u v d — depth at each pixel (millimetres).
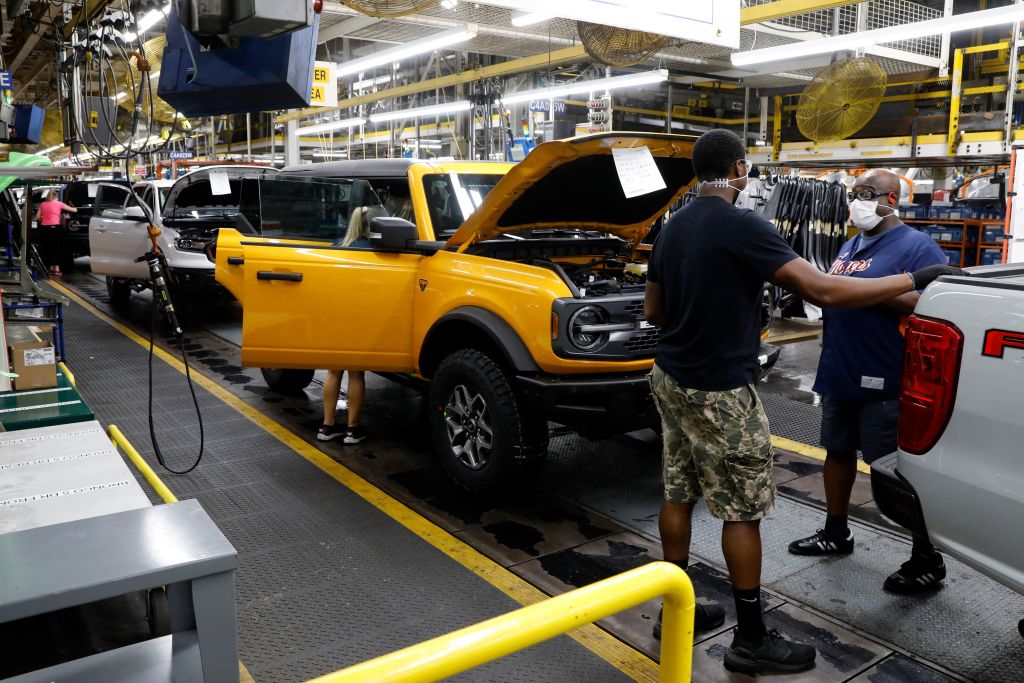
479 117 13000
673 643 1331
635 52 4398
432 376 4602
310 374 6125
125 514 1423
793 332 9297
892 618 3031
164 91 3113
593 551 3625
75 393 3703
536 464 3941
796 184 9031
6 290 5957
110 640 2547
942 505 2260
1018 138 9023
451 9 9070
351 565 3477
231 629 1307
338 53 17969
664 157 4223
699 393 2539
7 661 2420
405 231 4461
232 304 10969
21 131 6281
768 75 13820
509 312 3891
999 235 9953
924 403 2291
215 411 5852
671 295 2629
